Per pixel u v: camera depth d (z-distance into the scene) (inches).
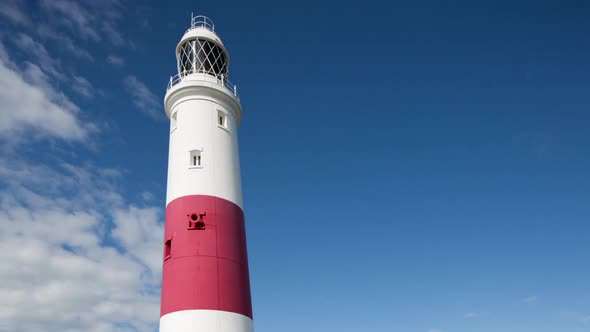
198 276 948.0
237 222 1055.6
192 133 1087.0
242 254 1034.1
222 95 1149.7
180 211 1016.9
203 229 995.3
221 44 1241.4
